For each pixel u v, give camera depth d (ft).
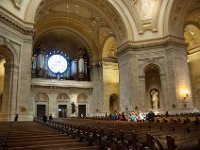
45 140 15.83
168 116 60.39
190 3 75.61
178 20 76.89
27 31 59.41
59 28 103.09
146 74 83.25
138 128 28.78
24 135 19.21
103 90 101.71
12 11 55.26
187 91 72.02
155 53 76.23
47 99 98.73
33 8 61.52
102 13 86.22
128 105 75.97
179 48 74.79
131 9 80.69
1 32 51.88
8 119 52.39
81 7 89.56
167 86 72.38
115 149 14.88
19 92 55.88
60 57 117.60
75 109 102.83
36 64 103.55
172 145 11.75
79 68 110.73
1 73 76.48
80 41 112.06
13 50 55.62
